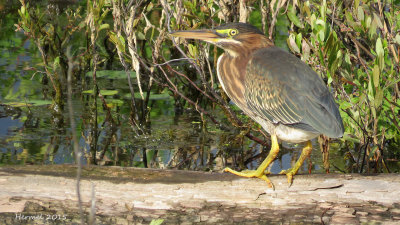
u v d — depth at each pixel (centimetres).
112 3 1238
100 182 830
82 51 1552
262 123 884
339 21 1116
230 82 911
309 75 822
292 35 1029
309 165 1076
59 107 1337
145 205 821
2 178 830
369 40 1071
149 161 1123
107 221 827
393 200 793
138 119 1283
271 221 813
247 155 1162
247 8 1228
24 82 1475
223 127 1291
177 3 1222
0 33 1822
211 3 1218
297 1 1118
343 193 802
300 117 802
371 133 1071
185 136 1245
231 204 813
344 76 1003
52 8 1864
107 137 1224
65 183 828
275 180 820
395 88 1060
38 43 1345
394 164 1105
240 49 898
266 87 841
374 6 1112
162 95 1437
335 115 791
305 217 809
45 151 1123
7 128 1230
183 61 1441
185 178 831
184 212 820
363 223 801
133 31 1202
